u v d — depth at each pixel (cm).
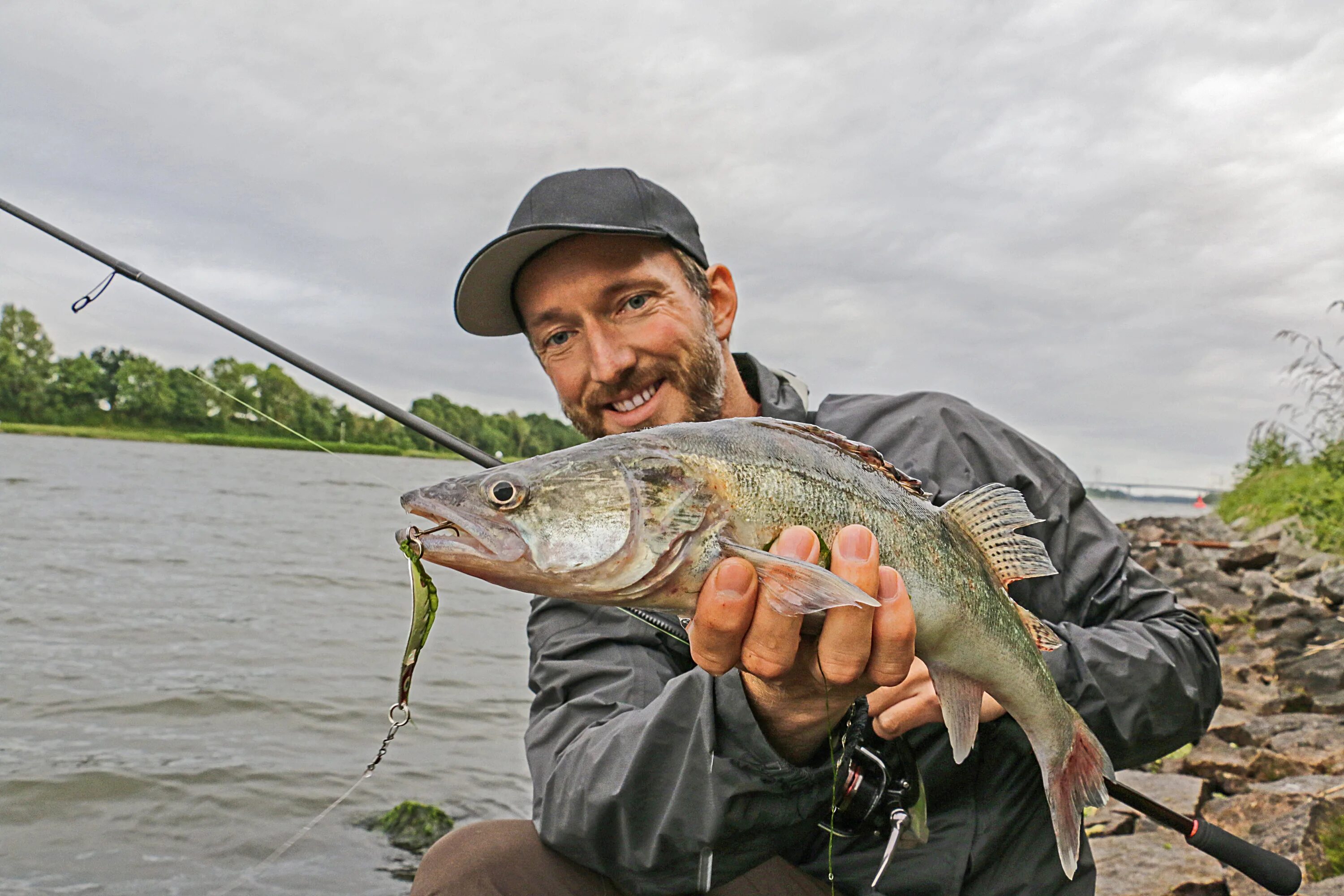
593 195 61
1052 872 51
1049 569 46
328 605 206
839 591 34
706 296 64
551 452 40
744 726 42
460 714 136
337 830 96
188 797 100
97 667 145
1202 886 76
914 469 56
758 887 51
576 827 47
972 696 44
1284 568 261
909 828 48
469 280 66
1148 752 54
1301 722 120
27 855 85
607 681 53
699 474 39
